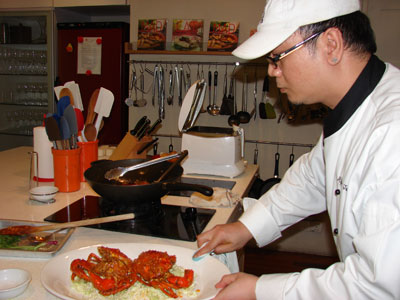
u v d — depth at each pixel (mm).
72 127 1477
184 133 1926
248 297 793
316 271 768
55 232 1064
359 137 843
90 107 1730
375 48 889
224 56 2969
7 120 3750
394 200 669
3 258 938
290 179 1226
